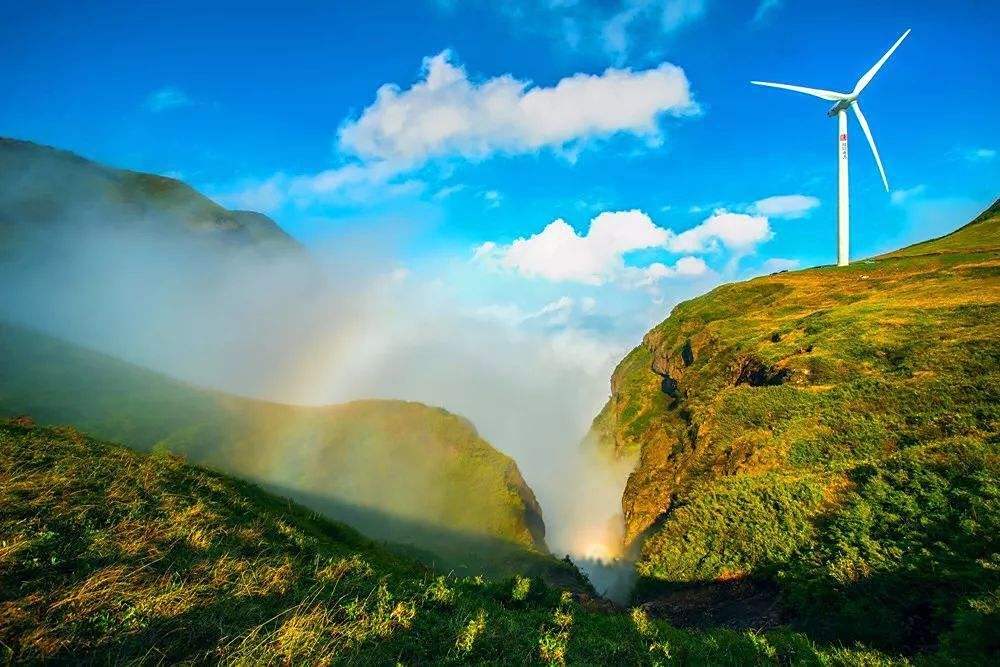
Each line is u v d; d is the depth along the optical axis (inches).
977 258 4156.0
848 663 513.7
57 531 396.8
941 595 660.7
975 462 1007.0
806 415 1808.6
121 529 430.9
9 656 259.3
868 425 1526.8
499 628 429.4
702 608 1002.1
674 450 2684.5
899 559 794.2
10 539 362.6
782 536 1084.5
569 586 1804.9
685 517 1451.8
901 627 657.6
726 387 3065.9
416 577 731.4
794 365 2407.7
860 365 2212.1
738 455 1784.0
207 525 500.1
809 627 748.6
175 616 318.3
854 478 1182.3
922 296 3112.7
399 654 338.3
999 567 655.1
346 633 342.3
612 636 511.2
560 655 387.5
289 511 978.1
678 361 4970.5
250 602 360.5
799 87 4173.2
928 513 894.4
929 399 1552.7
